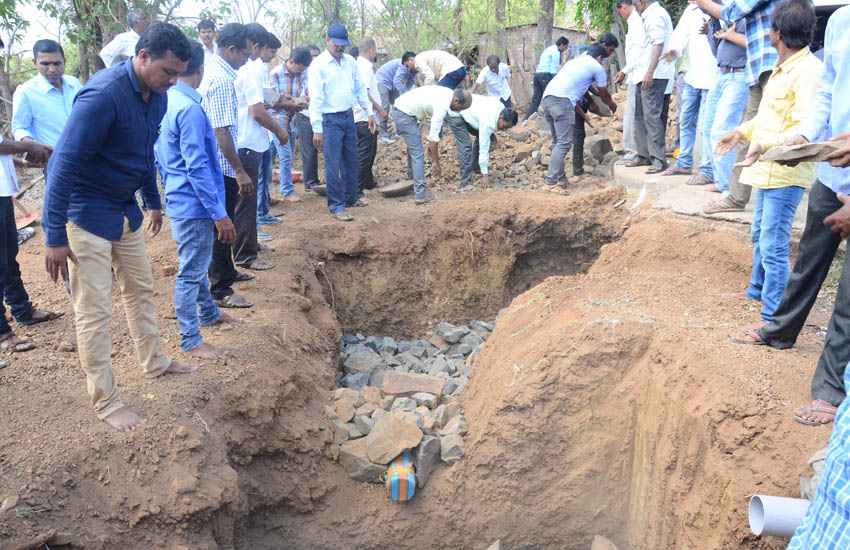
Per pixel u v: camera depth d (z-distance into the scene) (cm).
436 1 1320
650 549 420
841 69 314
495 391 506
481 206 817
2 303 431
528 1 1570
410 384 577
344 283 746
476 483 467
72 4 900
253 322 501
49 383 390
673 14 1236
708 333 445
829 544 184
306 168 861
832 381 338
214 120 492
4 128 960
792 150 295
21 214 743
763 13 495
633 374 457
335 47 685
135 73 315
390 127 1123
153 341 395
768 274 442
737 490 341
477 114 857
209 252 429
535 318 561
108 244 331
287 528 441
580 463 461
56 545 298
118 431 351
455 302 813
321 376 514
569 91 833
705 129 682
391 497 451
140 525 329
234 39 491
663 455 411
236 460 405
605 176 923
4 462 319
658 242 632
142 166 338
